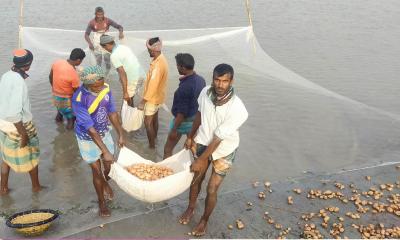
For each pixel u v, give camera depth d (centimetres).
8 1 1470
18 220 440
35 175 507
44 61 815
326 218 478
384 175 572
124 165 468
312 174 575
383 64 998
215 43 870
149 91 588
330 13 1478
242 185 546
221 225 463
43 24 1231
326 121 720
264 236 449
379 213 495
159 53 581
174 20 1351
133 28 1245
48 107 763
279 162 604
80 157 605
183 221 459
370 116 739
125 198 506
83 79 403
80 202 498
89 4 1496
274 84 853
